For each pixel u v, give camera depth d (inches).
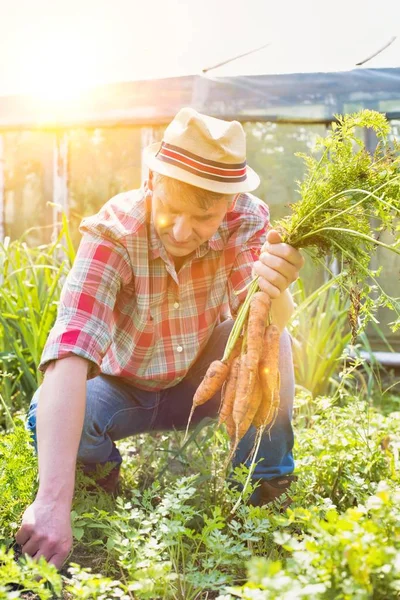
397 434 123.6
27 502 91.6
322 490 105.2
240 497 82.4
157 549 78.7
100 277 87.7
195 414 107.1
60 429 78.4
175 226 83.3
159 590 72.2
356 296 89.0
